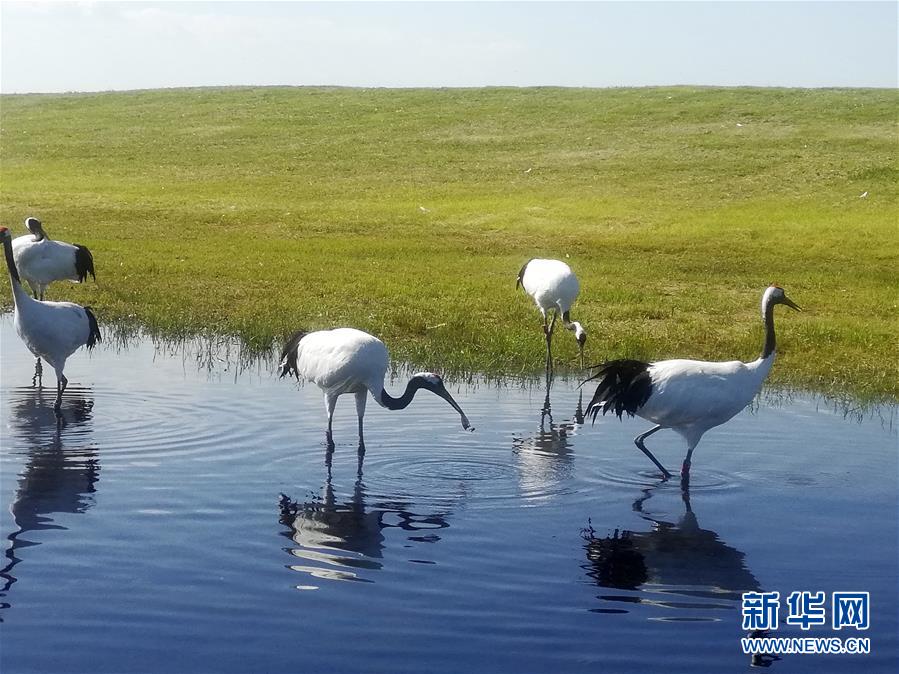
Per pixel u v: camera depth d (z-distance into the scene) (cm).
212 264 2098
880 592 684
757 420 1101
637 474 918
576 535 771
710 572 710
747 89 5075
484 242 2572
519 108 4888
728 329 1593
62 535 750
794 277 2116
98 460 913
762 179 3419
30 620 627
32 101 5634
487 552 736
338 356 943
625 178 3516
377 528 775
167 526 770
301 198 3284
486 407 1136
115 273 1962
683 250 2478
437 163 3875
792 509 832
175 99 5562
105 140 4444
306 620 631
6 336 1427
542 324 1590
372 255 2333
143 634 612
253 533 760
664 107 4706
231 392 1158
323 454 950
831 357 1403
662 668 586
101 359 1316
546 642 611
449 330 1489
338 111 5016
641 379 902
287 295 1781
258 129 4644
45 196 3152
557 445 998
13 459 912
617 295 1825
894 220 2830
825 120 4306
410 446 984
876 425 1087
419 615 640
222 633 615
